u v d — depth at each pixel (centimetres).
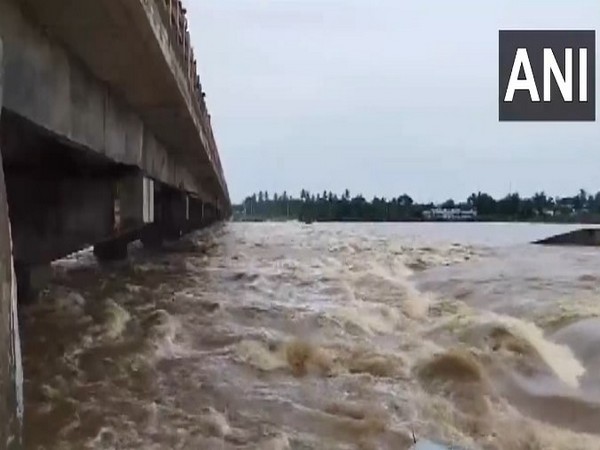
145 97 1342
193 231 5722
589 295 1630
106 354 1016
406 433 686
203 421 721
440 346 1055
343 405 773
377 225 12912
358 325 1228
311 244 4366
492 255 3375
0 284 394
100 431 691
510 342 1049
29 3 770
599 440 681
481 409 767
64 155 1243
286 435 679
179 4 1315
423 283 2011
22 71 772
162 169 2153
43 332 1186
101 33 886
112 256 2802
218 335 1138
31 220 1395
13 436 392
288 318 1294
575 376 909
